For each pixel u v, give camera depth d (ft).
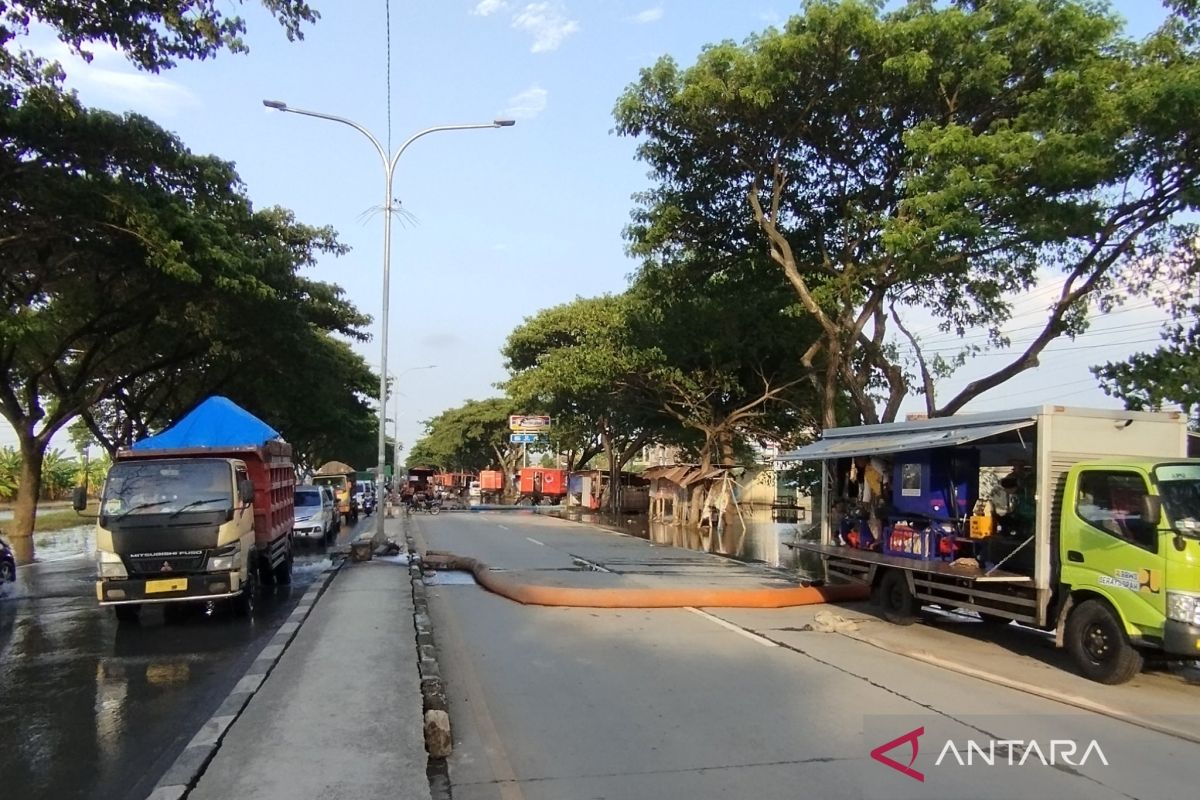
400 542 77.77
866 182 61.62
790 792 17.26
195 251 61.87
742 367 105.70
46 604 45.37
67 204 56.54
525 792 17.25
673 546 85.61
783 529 113.60
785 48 50.21
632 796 17.04
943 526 38.29
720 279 73.10
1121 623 27.09
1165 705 24.59
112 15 33.53
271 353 92.38
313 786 16.22
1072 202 45.85
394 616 35.76
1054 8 50.19
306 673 25.29
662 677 27.66
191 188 67.82
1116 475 28.27
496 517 139.85
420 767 17.30
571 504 195.62
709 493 111.65
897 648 32.40
